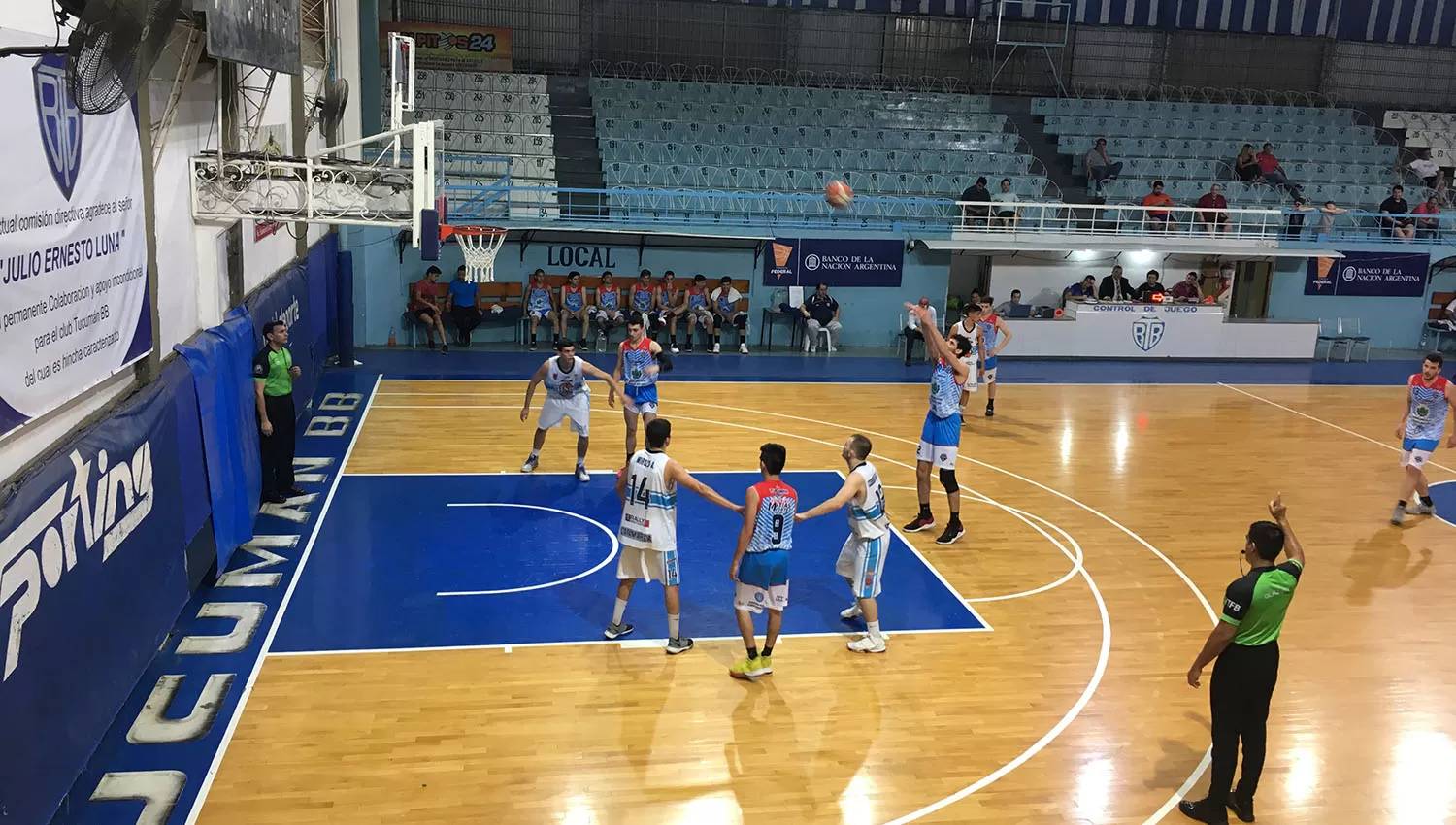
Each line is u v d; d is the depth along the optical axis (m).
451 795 6.29
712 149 23.05
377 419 14.74
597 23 25.27
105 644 6.26
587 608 9.04
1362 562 11.01
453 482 12.15
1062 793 6.62
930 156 24.02
